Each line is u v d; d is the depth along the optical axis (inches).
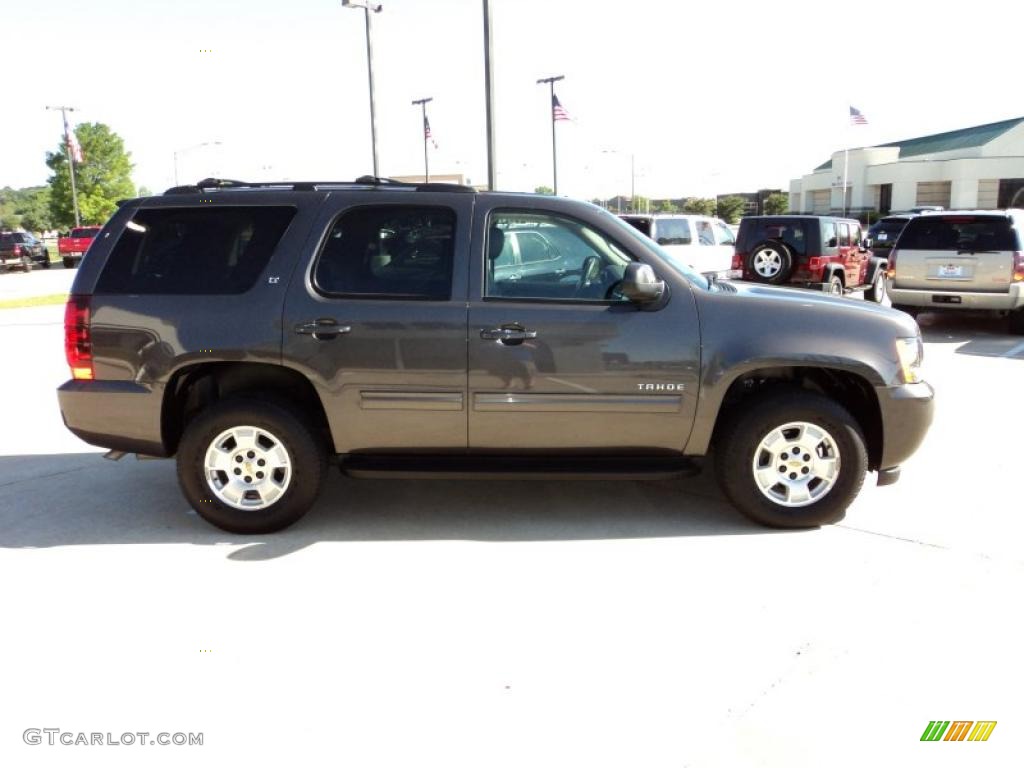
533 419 181.8
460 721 118.2
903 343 184.7
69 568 170.9
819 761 108.6
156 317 182.5
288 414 182.4
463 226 183.0
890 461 188.7
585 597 155.7
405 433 184.1
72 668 132.9
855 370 180.7
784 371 191.3
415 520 197.0
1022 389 335.0
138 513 203.9
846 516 196.2
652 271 180.4
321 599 156.1
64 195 2874.0
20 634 143.7
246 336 180.1
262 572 168.4
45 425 296.7
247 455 185.3
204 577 166.2
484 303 179.6
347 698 124.0
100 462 249.1
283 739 114.6
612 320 179.2
